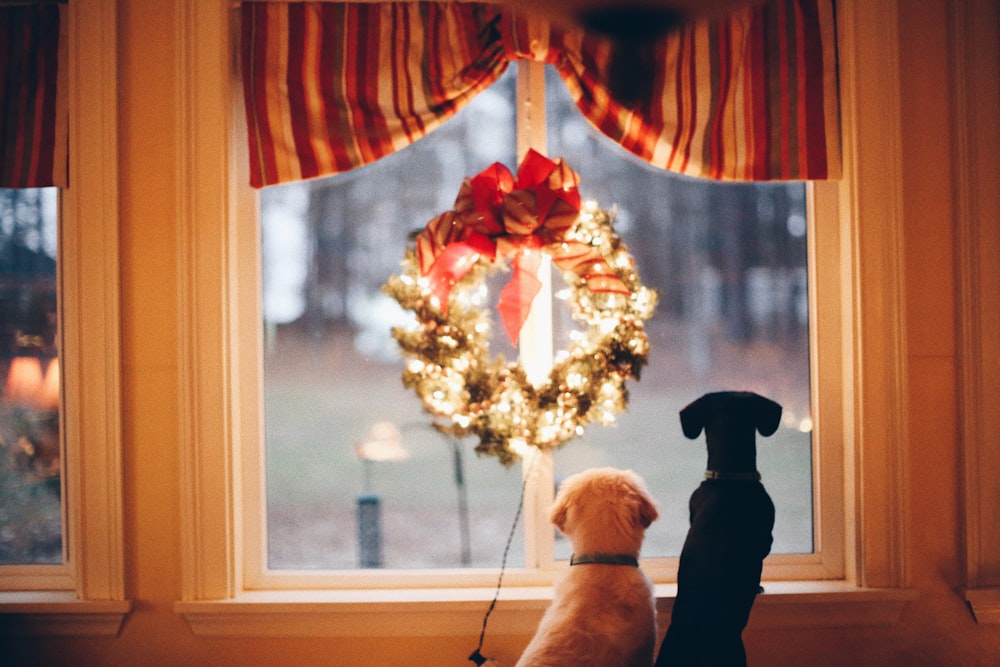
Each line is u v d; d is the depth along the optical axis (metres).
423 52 2.35
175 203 2.31
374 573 2.43
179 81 2.30
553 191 2.15
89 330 2.29
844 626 2.35
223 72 2.32
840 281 2.45
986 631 2.36
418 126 2.35
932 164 2.37
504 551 2.46
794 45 2.37
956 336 2.37
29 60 2.32
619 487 2.01
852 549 2.39
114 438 2.29
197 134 2.31
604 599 1.89
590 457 2.46
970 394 2.35
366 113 2.34
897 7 2.35
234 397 2.36
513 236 2.14
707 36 2.36
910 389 2.36
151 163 2.32
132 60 2.31
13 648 2.31
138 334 2.31
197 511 2.30
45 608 2.27
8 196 2.41
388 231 2.47
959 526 2.37
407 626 2.31
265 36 2.34
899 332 2.34
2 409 2.41
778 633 2.35
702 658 1.88
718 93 2.36
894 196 2.35
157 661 2.31
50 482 2.41
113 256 2.29
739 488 2.00
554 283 2.46
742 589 1.93
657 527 2.46
